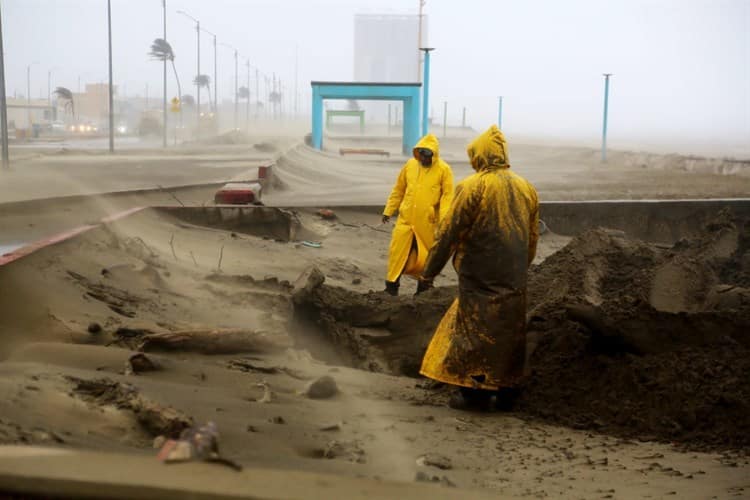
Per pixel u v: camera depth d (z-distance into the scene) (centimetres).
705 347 694
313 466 438
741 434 605
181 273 1156
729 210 1130
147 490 263
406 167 1162
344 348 907
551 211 2031
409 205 1143
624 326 704
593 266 984
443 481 432
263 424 521
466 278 682
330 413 599
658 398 654
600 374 705
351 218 2017
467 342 678
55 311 750
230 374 670
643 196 2592
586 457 543
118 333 733
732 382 646
